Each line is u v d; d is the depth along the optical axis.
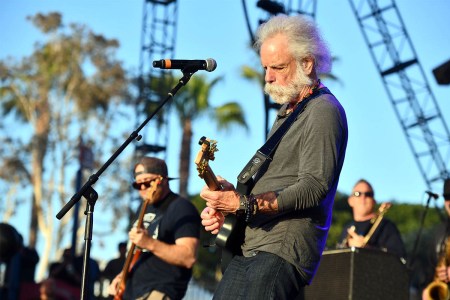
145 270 15.67
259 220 10.36
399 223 53.84
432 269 18.41
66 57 84.69
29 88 85.94
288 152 10.38
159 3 50.72
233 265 10.54
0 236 23.02
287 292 10.07
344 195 47.94
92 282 28.59
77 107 84.31
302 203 9.89
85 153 34.12
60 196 86.25
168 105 50.56
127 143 12.56
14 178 86.06
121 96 83.75
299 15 10.72
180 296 15.70
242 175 10.45
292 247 10.12
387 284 16.77
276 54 10.38
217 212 10.85
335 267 16.84
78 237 86.81
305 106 10.45
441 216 20.56
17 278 29.50
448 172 49.41
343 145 10.29
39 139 85.44
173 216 15.76
